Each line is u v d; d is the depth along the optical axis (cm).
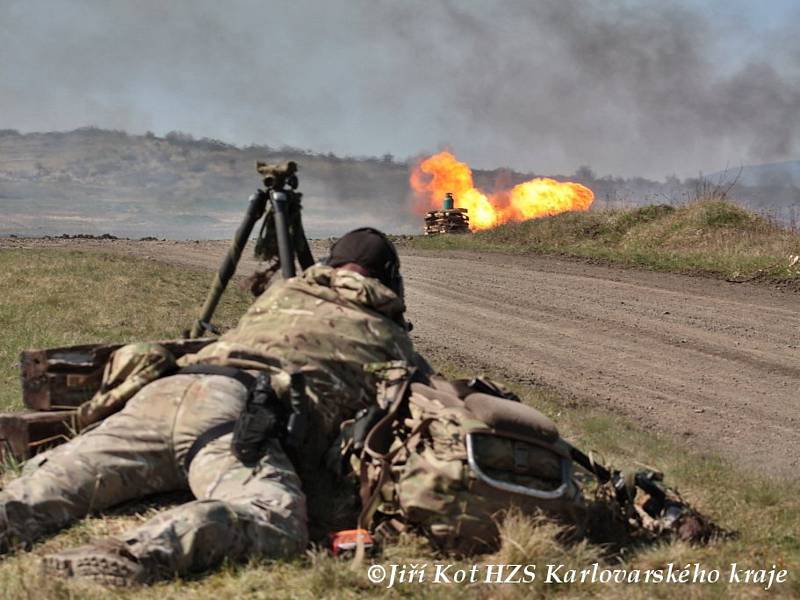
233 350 681
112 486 620
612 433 1076
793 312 1942
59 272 2369
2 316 1725
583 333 1803
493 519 573
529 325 1880
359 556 556
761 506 770
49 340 1485
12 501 591
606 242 3059
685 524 646
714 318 1905
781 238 2689
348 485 667
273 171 796
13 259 2631
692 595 532
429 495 573
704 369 1533
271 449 610
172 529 527
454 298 2197
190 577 529
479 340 1741
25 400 772
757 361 1580
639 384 1436
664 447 1025
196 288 2230
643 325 1858
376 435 622
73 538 590
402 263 2822
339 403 674
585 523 607
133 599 497
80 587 507
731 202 3034
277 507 567
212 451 608
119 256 2928
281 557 554
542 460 589
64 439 738
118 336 1541
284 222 786
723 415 1275
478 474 570
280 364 672
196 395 636
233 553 541
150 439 626
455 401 608
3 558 569
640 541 636
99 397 683
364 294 702
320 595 513
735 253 2569
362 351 687
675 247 2817
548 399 1295
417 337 1761
